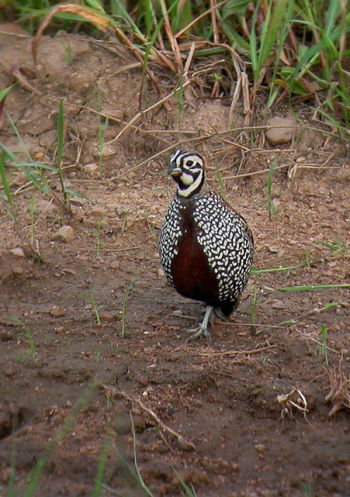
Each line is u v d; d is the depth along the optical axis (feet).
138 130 43.93
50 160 43.01
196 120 44.11
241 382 31.78
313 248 39.37
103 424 30.63
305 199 42.04
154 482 29.09
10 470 29.17
